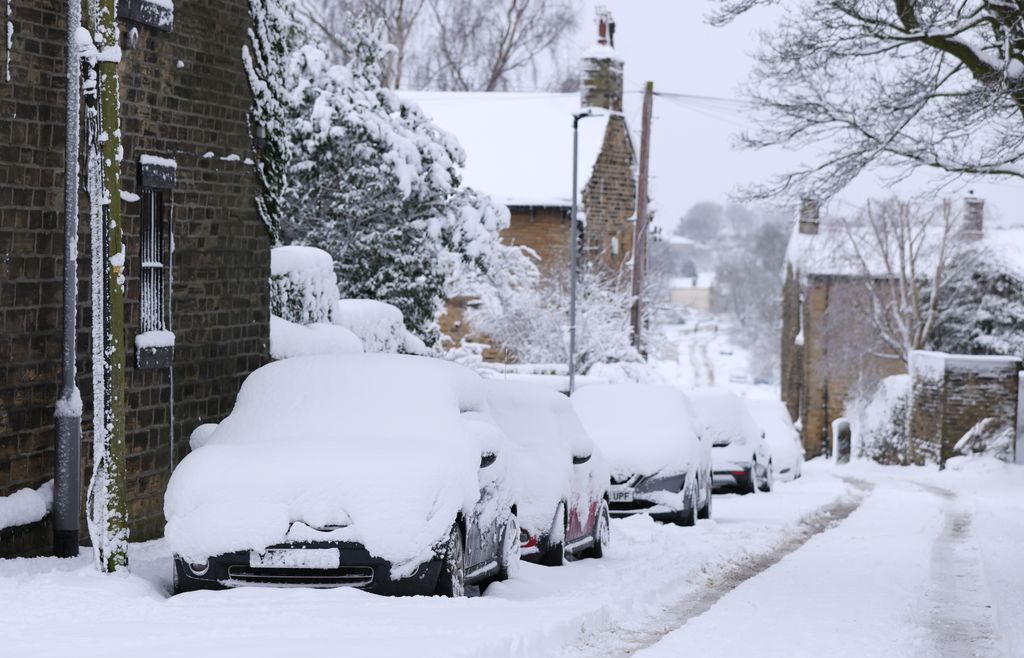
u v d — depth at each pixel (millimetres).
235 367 20156
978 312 69375
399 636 10227
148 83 17734
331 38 57000
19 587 11938
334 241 34969
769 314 146875
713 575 16859
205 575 12305
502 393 17391
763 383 143750
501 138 63312
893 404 62188
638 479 23453
